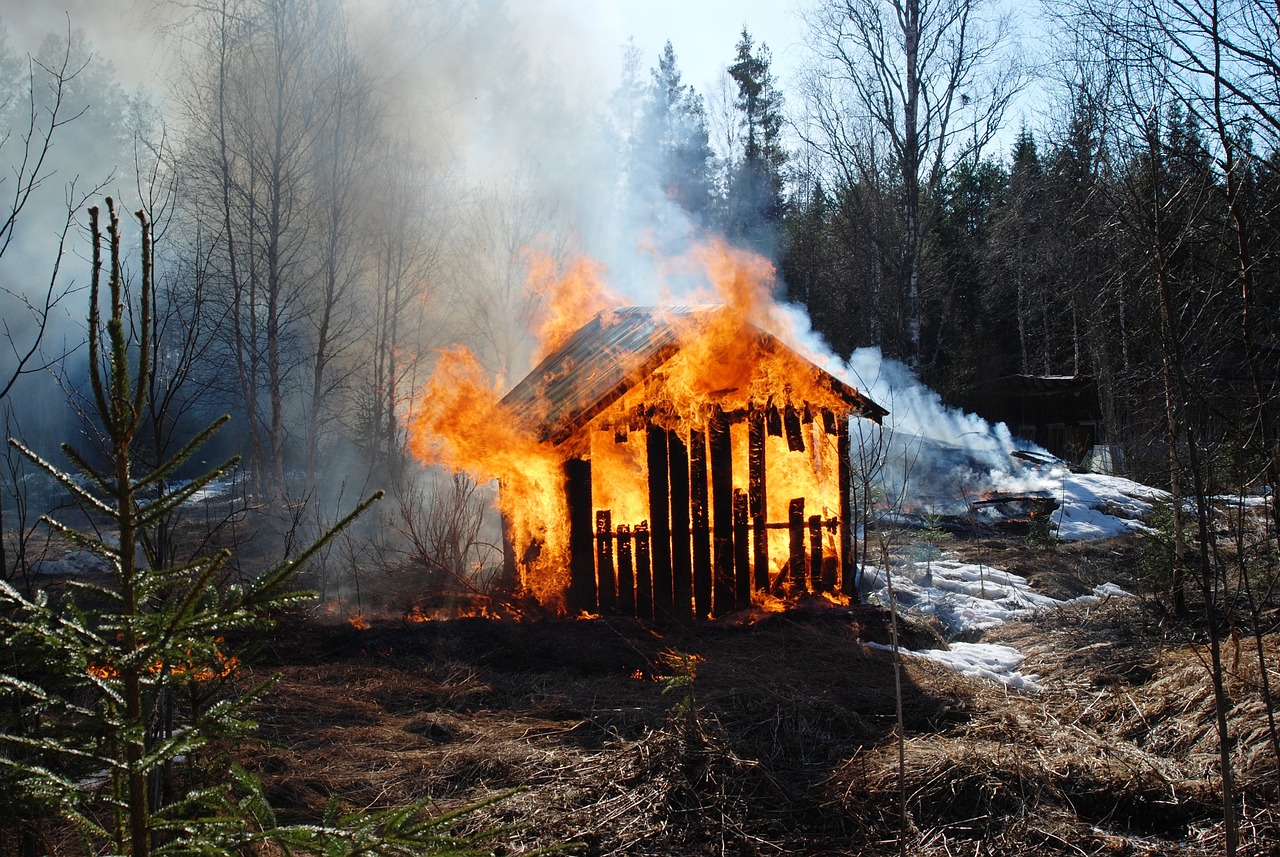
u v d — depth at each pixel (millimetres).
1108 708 6199
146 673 2430
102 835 2330
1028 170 30719
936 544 12945
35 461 2148
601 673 7164
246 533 13617
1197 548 8492
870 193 26547
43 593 2297
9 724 2832
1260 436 5625
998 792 4871
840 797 4816
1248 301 5051
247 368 19031
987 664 7496
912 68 23031
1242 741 5242
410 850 2449
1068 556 12516
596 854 4402
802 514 8852
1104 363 21656
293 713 6086
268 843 4168
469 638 7746
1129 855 4410
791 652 7426
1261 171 5602
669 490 8445
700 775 5031
